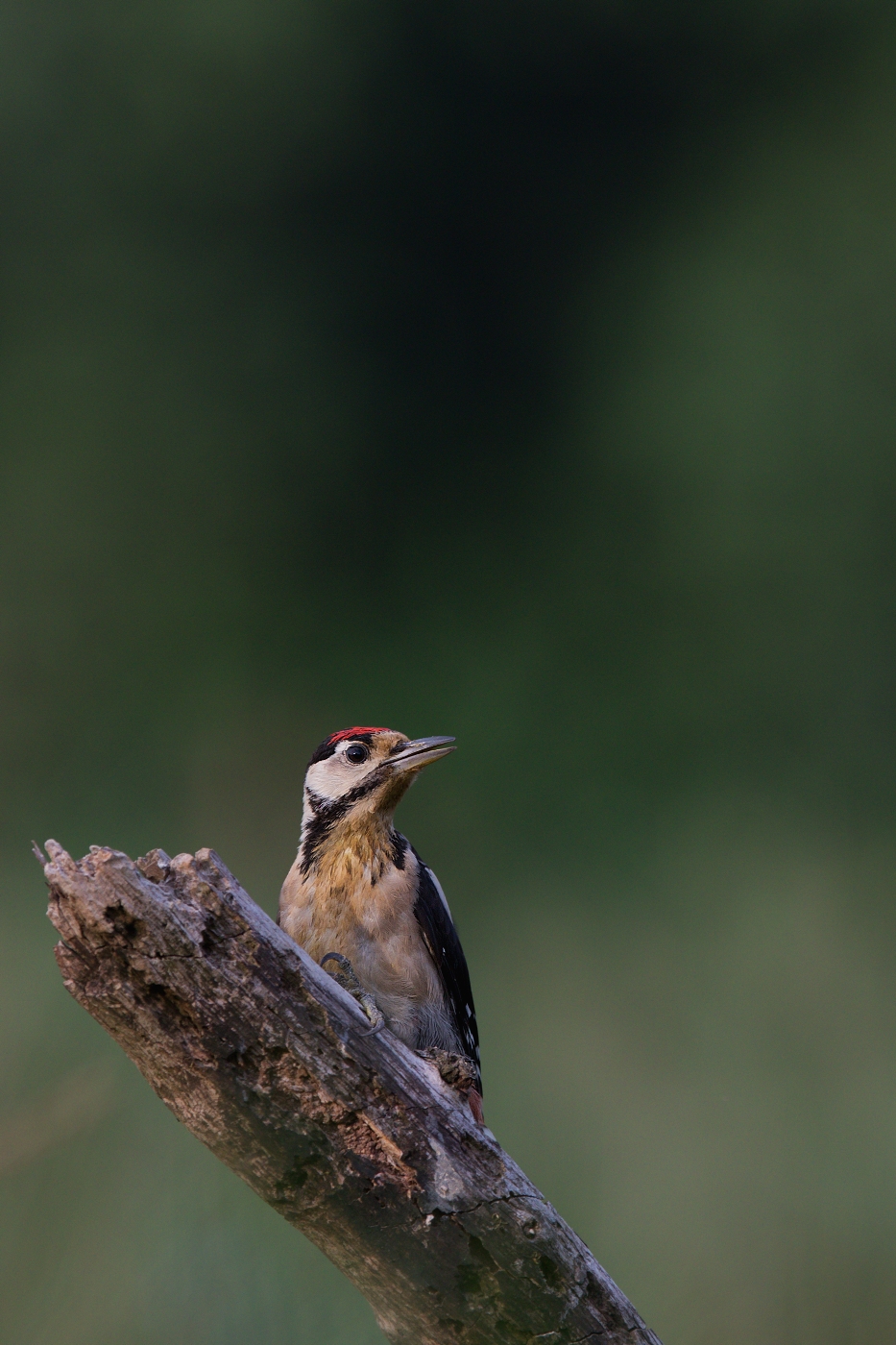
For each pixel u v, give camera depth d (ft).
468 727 48.01
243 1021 26.09
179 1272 26.40
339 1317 26.37
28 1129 26.61
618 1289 26.18
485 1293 26.16
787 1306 26.76
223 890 26.09
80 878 26.07
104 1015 26.09
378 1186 26.13
